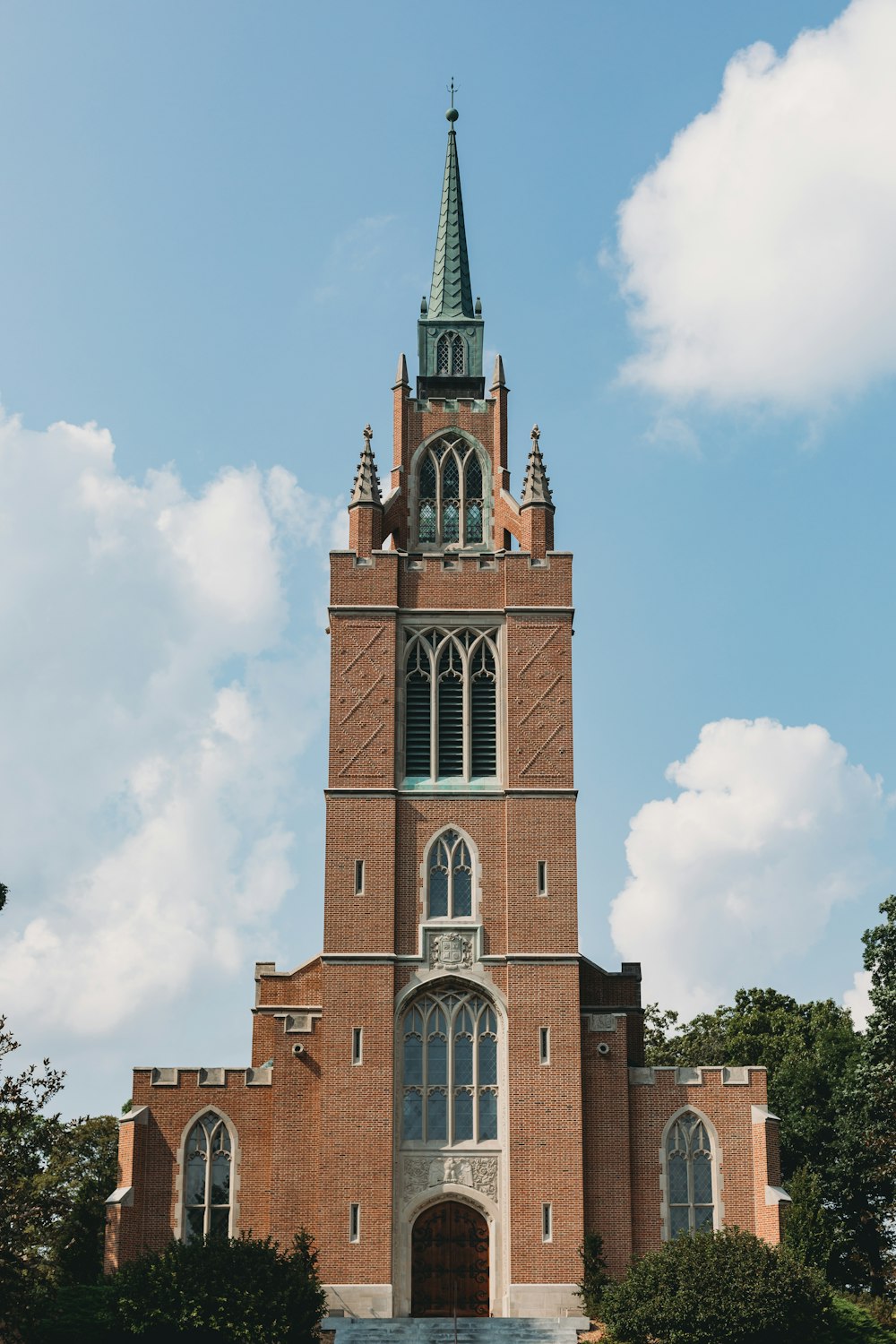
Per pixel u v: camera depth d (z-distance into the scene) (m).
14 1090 54.22
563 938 66.38
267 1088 66.56
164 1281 56.69
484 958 66.19
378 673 69.12
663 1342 57.59
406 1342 59.62
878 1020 74.12
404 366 74.81
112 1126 83.31
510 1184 63.81
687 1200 65.12
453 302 77.38
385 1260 62.84
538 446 72.44
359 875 66.88
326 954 65.94
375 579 70.25
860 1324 59.66
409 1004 66.06
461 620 70.12
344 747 68.25
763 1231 64.25
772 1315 56.84
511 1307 62.56
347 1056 65.00
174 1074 66.56
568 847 67.31
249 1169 65.62
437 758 68.62
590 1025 66.56
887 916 75.88
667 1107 66.06
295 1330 56.81
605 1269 63.09
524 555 70.50
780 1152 83.94
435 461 73.81
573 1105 64.62
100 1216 77.69
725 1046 101.00
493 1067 65.62
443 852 67.56
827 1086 85.81
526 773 68.06
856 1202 81.75
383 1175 63.72
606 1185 64.62
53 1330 56.41
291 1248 63.78
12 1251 55.00
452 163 80.31
